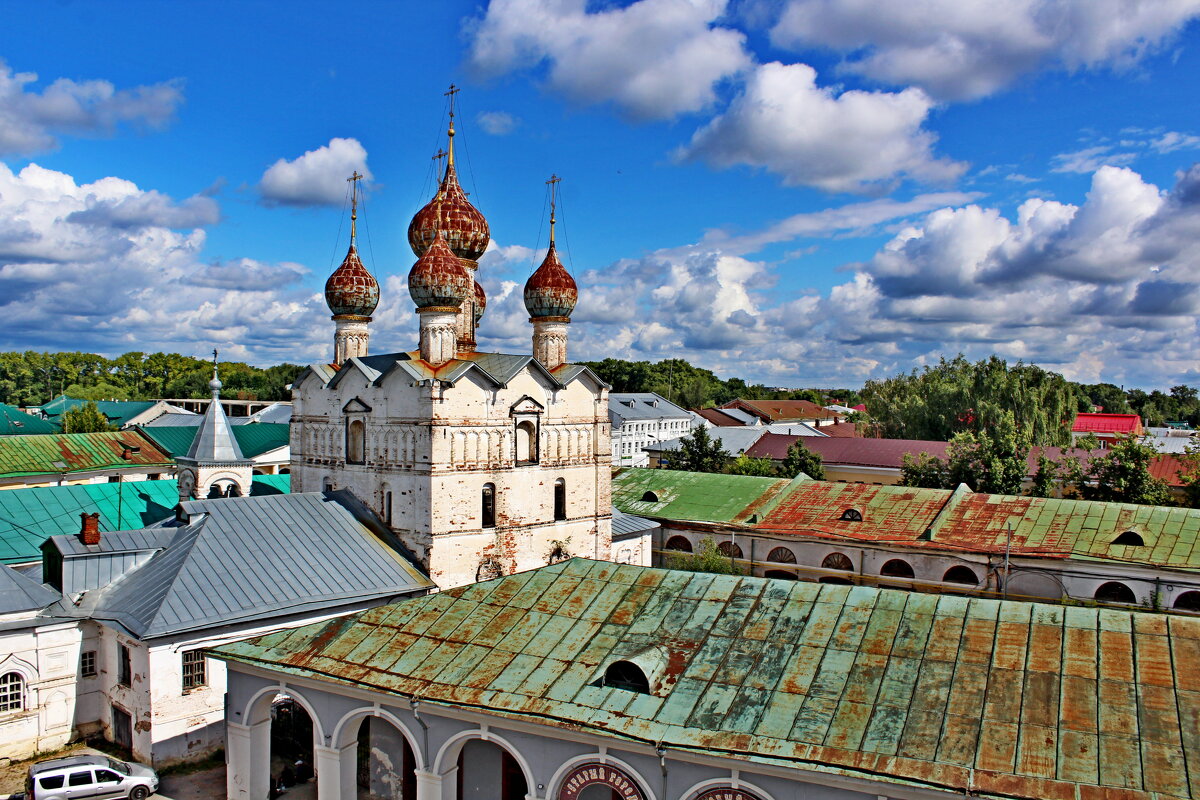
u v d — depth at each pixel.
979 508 62.75
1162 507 58.22
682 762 26.72
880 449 114.12
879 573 61.78
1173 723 24.17
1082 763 23.25
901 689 26.83
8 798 37.06
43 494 56.25
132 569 45.44
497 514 51.50
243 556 44.81
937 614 29.97
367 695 31.66
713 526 67.81
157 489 61.47
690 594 33.56
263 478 67.12
